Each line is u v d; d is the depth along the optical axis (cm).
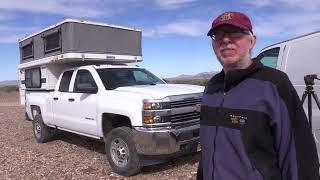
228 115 230
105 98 717
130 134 650
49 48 968
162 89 686
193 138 659
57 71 1002
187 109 660
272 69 230
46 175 698
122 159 672
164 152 631
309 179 216
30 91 1105
